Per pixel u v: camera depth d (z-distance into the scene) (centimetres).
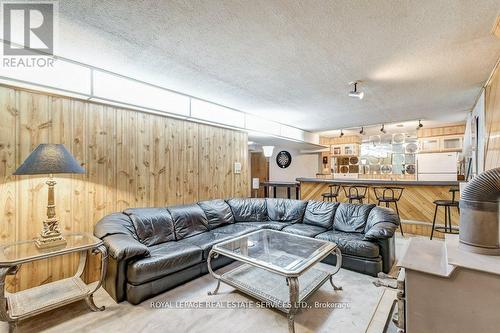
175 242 303
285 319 206
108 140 299
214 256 274
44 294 214
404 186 474
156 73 283
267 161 998
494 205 118
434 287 115
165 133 360
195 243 298
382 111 464
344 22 183
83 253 253
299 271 198
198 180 406
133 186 322
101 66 265
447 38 205
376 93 354
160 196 352
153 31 196
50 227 220
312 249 255
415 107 434
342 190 552
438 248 142
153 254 255
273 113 480
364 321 203
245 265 284
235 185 475
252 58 244
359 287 260
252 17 177
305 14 174
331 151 863
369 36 203
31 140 241
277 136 573
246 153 502
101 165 292
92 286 238
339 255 263
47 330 194
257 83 315
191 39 209
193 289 256
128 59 248
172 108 350
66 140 264
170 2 161
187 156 390
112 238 242
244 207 431
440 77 291
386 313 213
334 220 379
